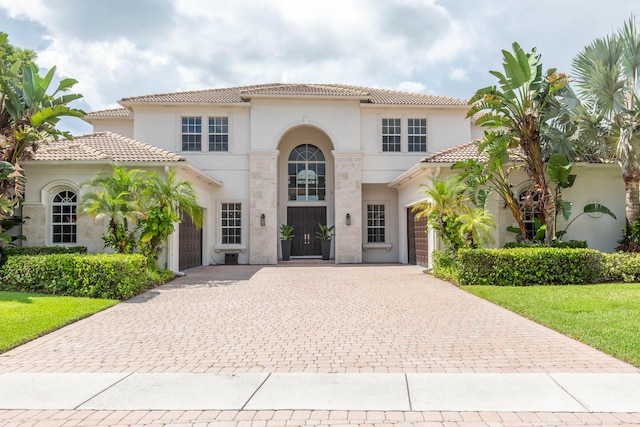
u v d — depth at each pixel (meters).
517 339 6.82
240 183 21.86
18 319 7.88
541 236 14.91
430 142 22.53
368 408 4.23
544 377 5.06
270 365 5.66
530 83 13.95
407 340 6.82
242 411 4.20
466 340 6.79
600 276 12.75
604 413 4.09
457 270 13.20
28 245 15.70
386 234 23.11
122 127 23.84
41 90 14.79
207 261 20.70
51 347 6.51
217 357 6.02
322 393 4.62
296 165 23.75
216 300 10.53
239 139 21.94
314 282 13.88
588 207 16.41
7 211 13.40
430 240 17.41
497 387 4.75
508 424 3.88
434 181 15.05
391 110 22.56
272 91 21.84
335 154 21.92
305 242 23.62
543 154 16.02
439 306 9.60
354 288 12.48
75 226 16.09
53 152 16.09
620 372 5.25
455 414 4.09
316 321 8.22
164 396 4.58
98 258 10.83
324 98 21.81
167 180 14.60
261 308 9.52
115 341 6.85
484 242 14.22
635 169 14.49
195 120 21.97
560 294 10.33
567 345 6.46
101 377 5.18
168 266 15.37
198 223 15.18
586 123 15.34
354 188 21.86
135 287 11.29
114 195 13.60
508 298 9.95
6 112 14.67
